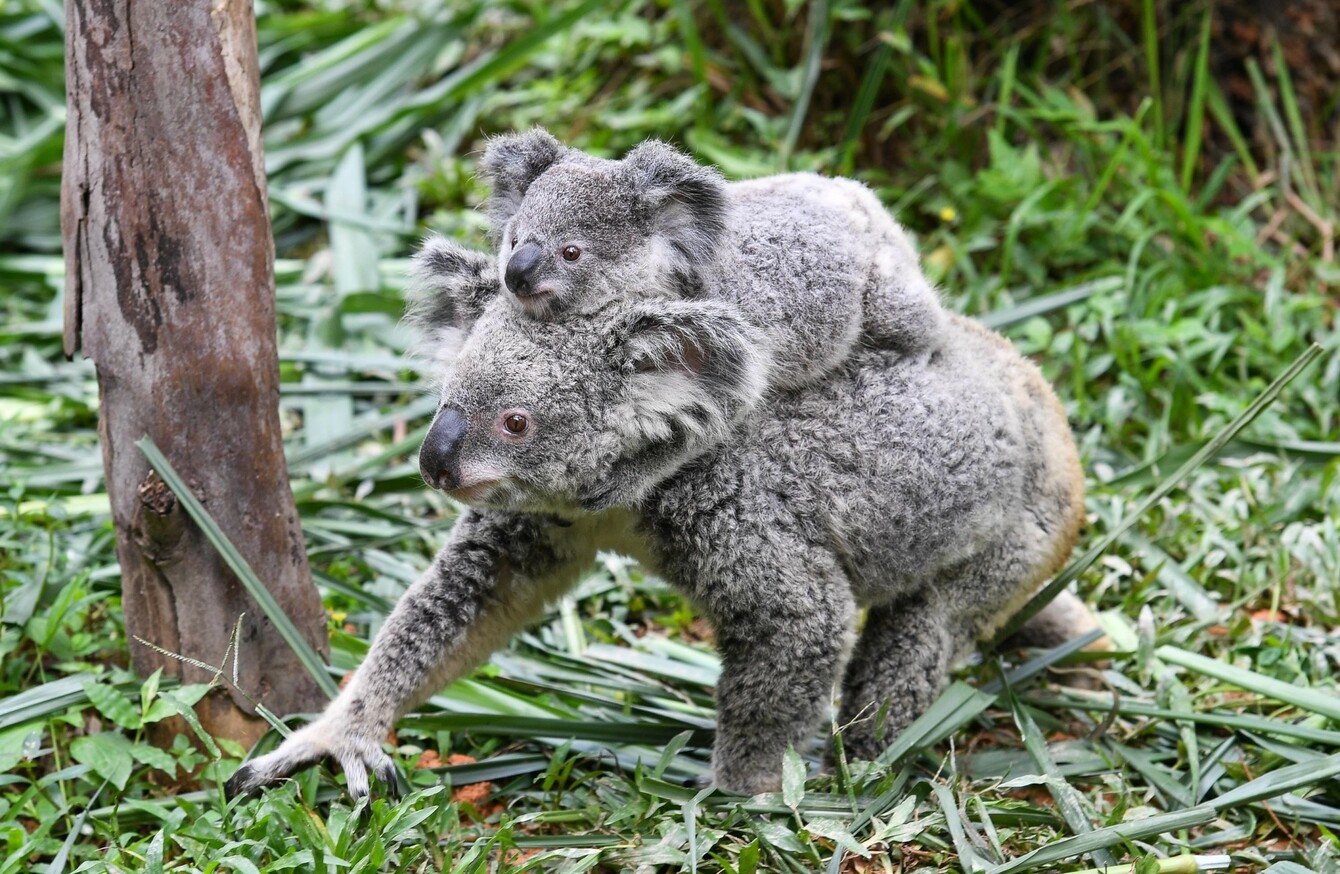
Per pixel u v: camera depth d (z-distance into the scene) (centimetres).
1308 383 634
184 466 414
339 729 396
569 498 395
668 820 389
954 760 418
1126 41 782
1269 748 426
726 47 820
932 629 436
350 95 823
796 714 412
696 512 407
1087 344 664
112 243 397
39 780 411
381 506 582
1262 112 771
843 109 793
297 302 696
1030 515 447
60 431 630
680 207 411
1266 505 563
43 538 516
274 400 424
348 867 353
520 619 437
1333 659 492
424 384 446
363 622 507
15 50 825
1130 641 481
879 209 456
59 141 759
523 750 448
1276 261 685
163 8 387
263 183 414
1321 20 771
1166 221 706
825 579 411
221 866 366
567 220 404
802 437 412
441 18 862
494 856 385
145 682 416
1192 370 637
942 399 422
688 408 389
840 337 416
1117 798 420
